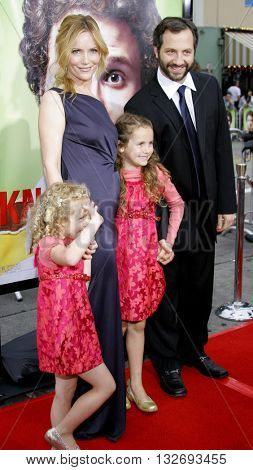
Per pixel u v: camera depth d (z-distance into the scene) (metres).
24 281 2.62
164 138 2.39
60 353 1.94
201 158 2.43
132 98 2.42
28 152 2.50
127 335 2.40
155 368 2.63
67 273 1.93
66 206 1.90
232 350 2.98
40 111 2.05
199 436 2.18
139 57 2.68
